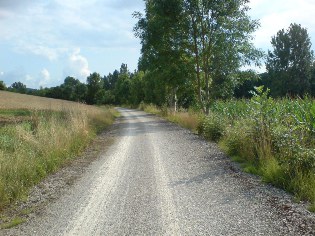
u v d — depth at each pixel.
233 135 11.23
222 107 17.98
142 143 14.88
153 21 26.20
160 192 7.14
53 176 8.99
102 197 6.97
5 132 14.05
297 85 56.22
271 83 58.97
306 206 5.80
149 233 5.05
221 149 12.19
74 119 15.91
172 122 28.22
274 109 9.98
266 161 8.45
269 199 6.28
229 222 5.31
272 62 59.44
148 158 11.14
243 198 6.45
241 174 8.31
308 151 7.12
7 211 6.38
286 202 6.04
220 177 8.14
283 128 8.92
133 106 85.44
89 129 17.72
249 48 24.59
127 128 23.36
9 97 60.84
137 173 9.00
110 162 10.70
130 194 7.09
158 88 41.84
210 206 6.11
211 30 25.28
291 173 7.03
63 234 5.17
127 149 13.27
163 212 5.92
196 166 9.57
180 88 27.95
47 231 5.32
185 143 14.38
